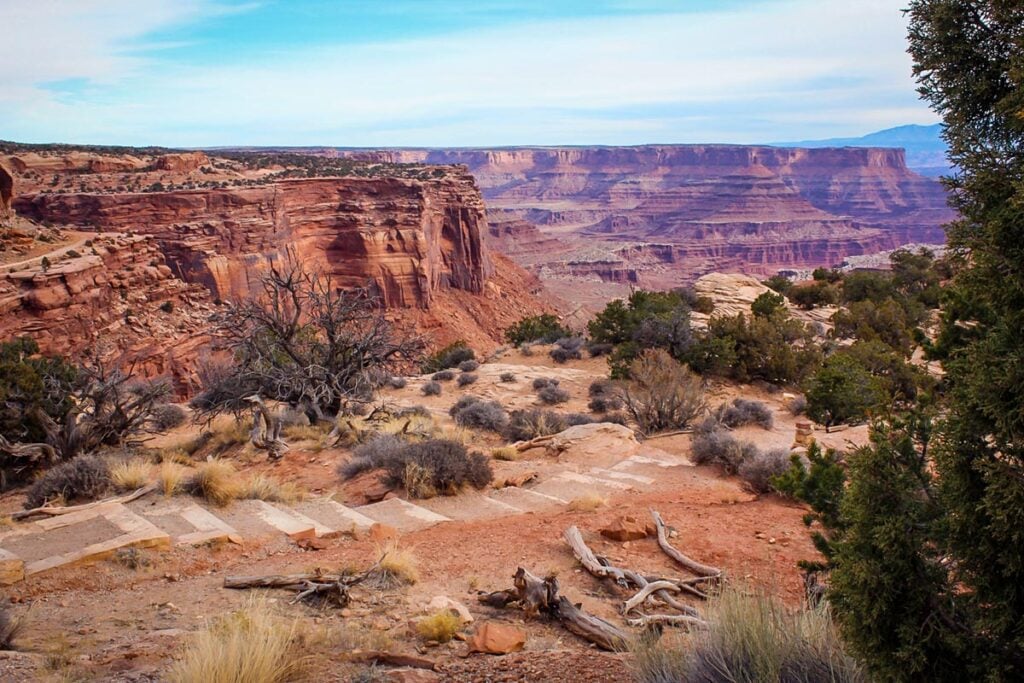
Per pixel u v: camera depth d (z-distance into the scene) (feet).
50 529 32.81
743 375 125.49
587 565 29.04
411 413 81.76
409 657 18.86
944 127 14.70
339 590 24.66
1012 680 12.50
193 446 73.56
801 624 16.10
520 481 48.29
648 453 61.31
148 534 31.12
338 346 80.79
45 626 22.36
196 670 15.92
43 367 78.79
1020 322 12.57
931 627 12.95
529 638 21.70
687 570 29.60
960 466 12.83
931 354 31.24
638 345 129.29
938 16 14.16
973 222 13.66
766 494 42.60
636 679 16.33
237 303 80.94
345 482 50.78
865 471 14.29
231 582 26.35
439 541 33.24
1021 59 12.53
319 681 17.33
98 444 68.95
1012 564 12.21
